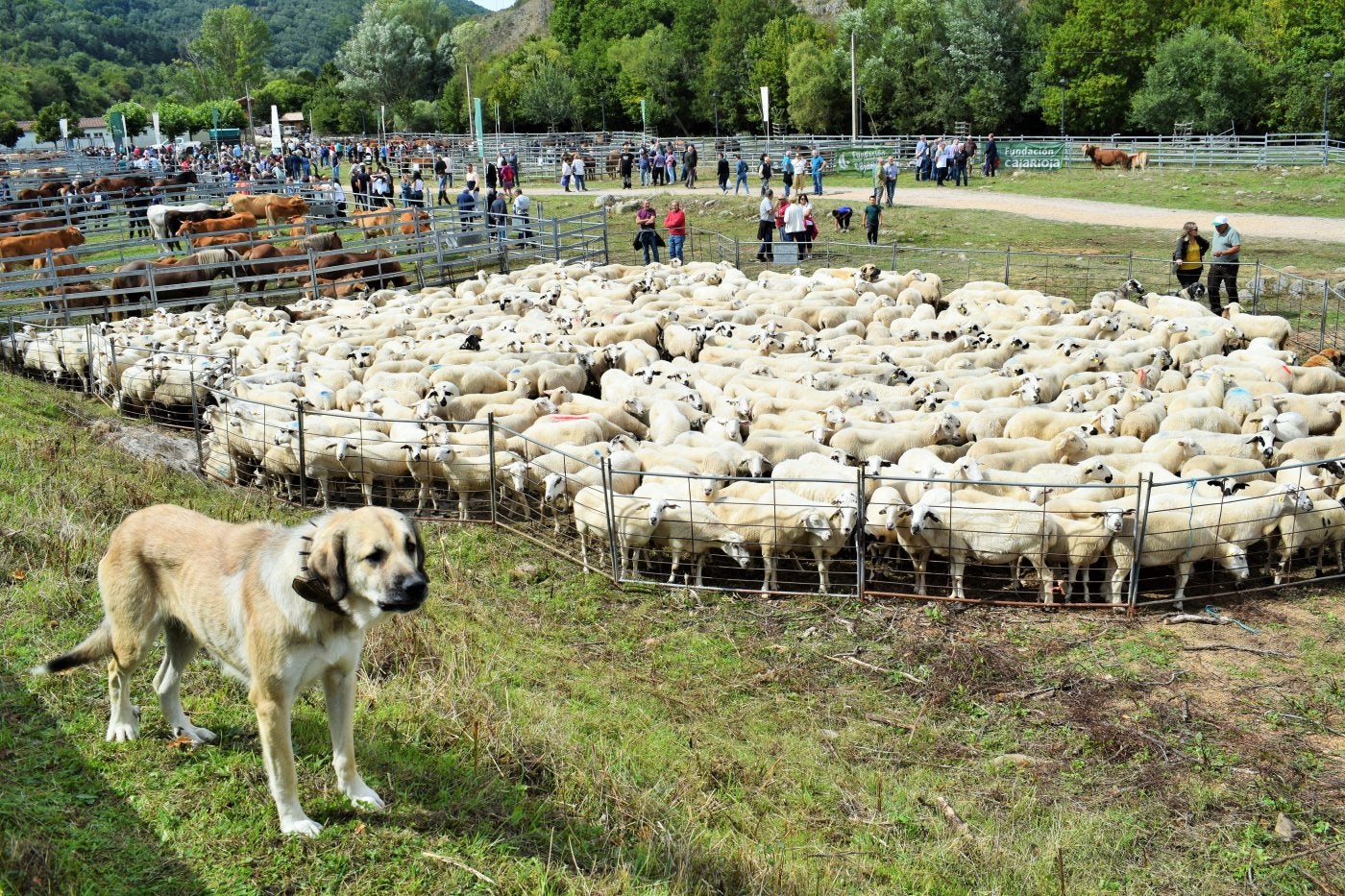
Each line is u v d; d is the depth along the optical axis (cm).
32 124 11862
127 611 658
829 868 705
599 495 1193
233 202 3581
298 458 1373
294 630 589
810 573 1216
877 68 7481
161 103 12581
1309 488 1176
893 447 1405
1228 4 7181
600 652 1031
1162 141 5578
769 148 5800
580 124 9756
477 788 702
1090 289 2678
